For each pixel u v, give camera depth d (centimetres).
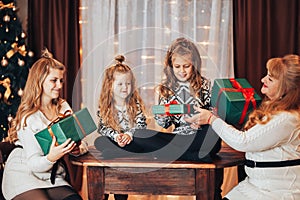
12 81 399
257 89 429
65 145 266
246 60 428
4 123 400
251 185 270
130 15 439
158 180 269
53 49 434
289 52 425
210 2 432
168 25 437
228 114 272
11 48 399
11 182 285
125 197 339
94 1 440
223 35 431
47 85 290
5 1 399
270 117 260
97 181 274
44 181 286
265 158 264
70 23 436
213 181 268
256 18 424
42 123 286
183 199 405
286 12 423
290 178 262
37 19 432
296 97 262
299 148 264
